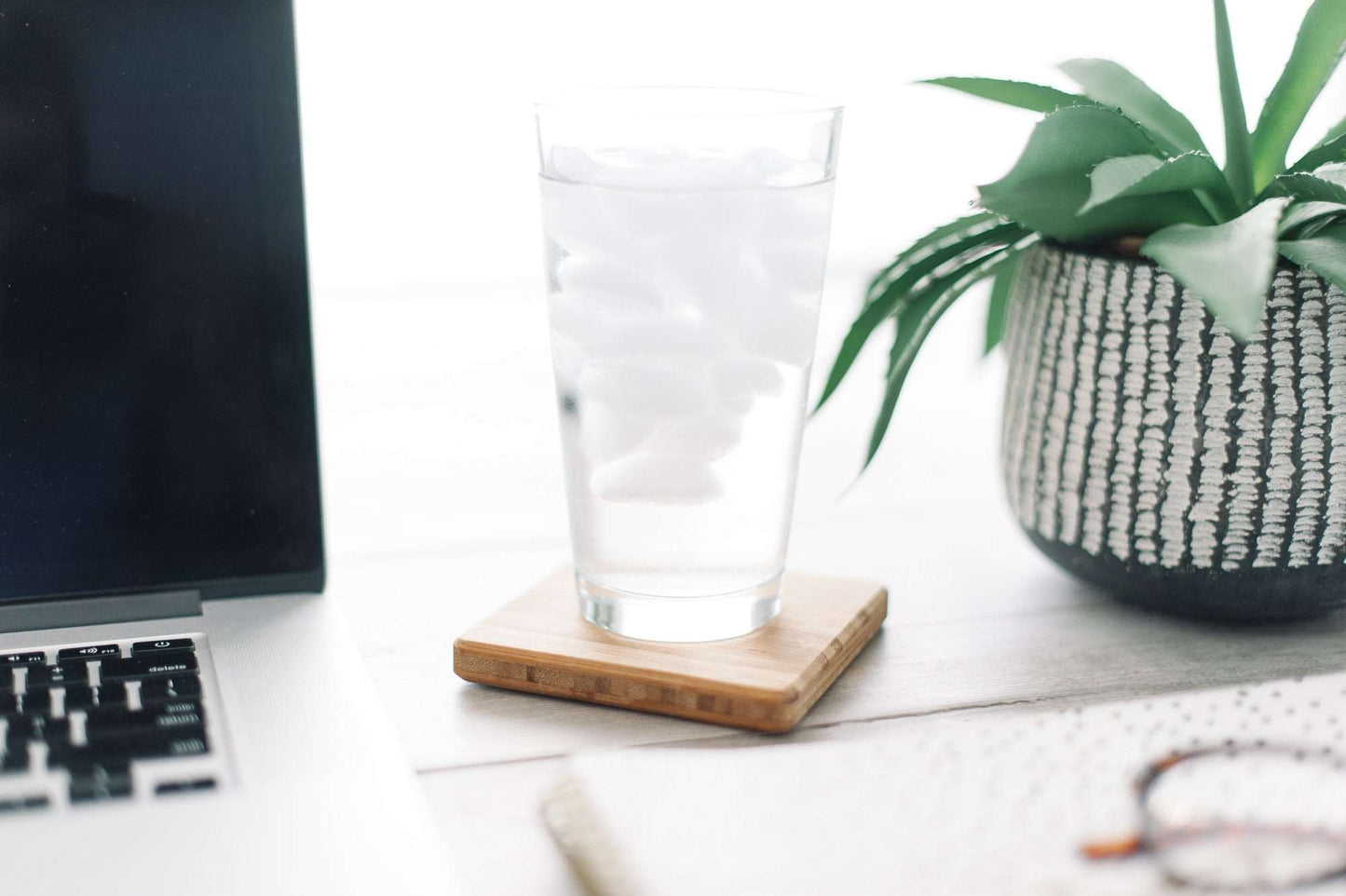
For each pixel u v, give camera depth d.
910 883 0.49
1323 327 0.63
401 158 1.92
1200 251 0.60
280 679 0.59
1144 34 1.80
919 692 0.63
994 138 1.96
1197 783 0.52
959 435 0.95
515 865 0.54
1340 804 0.51
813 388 1.08
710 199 0.59
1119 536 0.66
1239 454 0.63
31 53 0.62
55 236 0.62
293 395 0.65
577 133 0.60
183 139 0.63
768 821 0.51
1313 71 0.64
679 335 0.59
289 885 0.50
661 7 1.92
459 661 0.63
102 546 0.64
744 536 0.62
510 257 1.97
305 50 1.87
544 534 0.78
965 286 0.69
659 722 0.61
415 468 0.88
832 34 1.94
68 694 0.57
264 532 0.65
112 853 0.51
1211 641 0.66
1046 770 0.52
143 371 0.64
